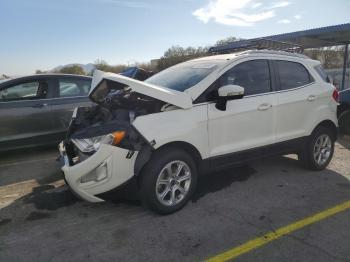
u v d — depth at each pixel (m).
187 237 3.56
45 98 6.70
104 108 4.61
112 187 3.73
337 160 6.24
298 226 3.75
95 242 3.50
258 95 4.70
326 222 3.84
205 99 4.21
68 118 6.86
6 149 6.31
